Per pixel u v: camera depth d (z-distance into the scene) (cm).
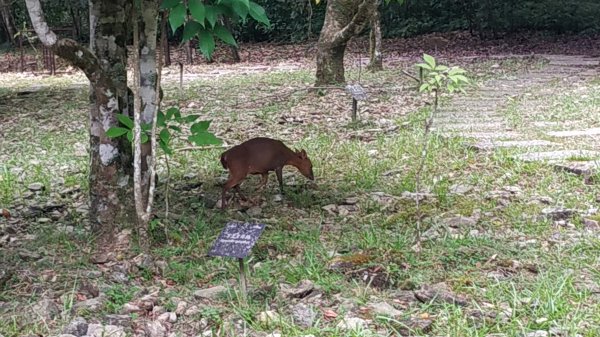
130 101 480
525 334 333
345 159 705
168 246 463
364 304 372
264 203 571
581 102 958
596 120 837
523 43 1836
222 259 440
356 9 1133
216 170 672
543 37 1905
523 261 430
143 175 478
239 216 538
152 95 475
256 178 648
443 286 391
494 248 452
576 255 439
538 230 488
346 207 560
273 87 1231
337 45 1140
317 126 880
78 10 1839
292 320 354
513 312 353
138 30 455
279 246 464
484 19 1914
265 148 561
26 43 2056
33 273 418
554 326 343
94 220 473
